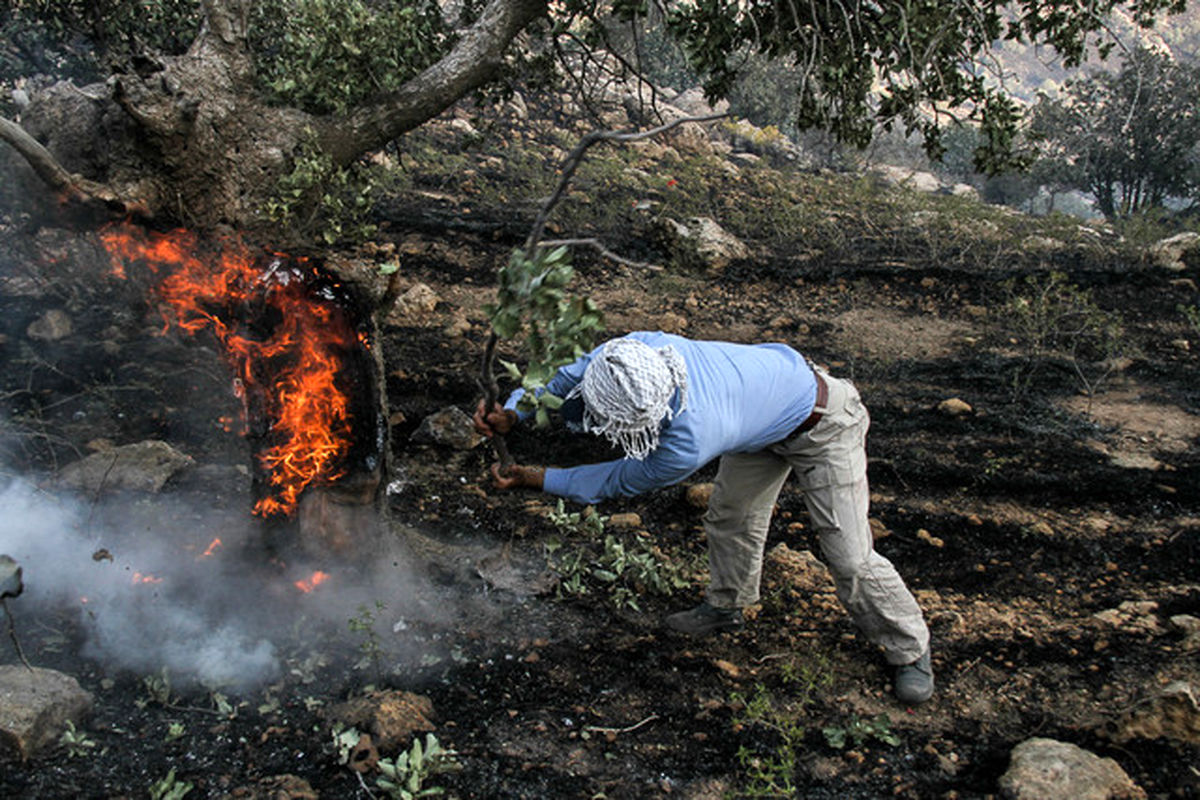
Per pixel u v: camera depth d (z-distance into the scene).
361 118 3.45
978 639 3.69
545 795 2.82
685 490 4.70
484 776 2.87
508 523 4.38
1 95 6.14
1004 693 3.38
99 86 3.38
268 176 3.29
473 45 3.54
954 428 5.51
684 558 4.21
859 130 3.81
